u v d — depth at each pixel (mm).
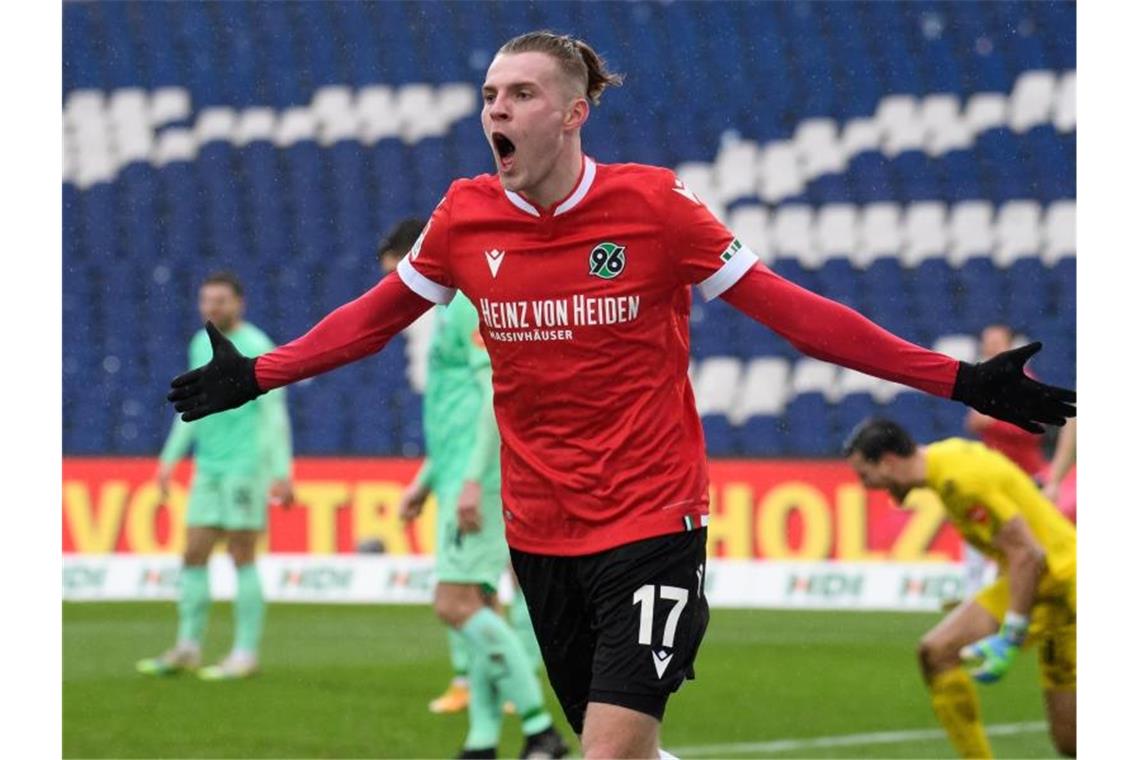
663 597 13445
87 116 58688
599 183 13344
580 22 57906
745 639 34406
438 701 26656
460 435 21906
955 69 55000
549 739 21234
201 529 29844
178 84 58969
